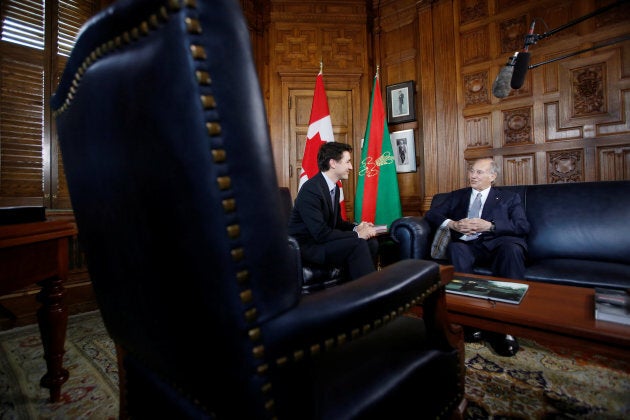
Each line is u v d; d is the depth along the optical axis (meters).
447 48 3.28
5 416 1.12
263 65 3.69
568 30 2.70
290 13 3.61
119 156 0.48
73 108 0.57
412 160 3.53
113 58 0.46
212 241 0.40
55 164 2.42
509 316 0.96
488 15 3.07
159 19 0.38
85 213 0.62
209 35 0.38
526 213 2.22
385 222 3.38
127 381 0.71
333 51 3.65
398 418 0.61
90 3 2.63
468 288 1.22
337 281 2.07
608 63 2.55
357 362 0.68
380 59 3.78
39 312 1.20
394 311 0.58
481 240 2.12
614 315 0.87
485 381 1.25
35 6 2.35
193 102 0.37
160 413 0.60
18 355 1.60
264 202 0.43
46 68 2.39
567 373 1.31
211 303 0.42
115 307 0.62
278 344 0.44
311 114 3.39
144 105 0.42
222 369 0.44
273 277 0.44
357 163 3.67
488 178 2.30
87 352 1.61
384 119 3.46
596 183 2.10
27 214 1.01
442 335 0.74
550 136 2.78
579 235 2.00
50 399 1.21
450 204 2.47
